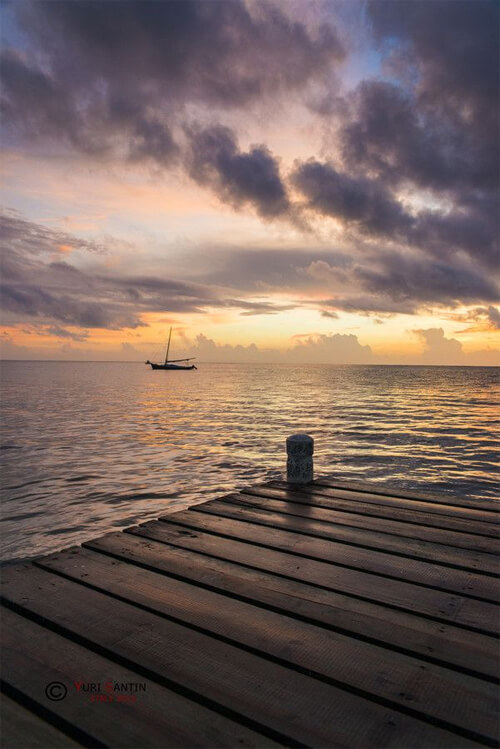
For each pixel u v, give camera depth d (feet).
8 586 9.60
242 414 102.78
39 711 6.13
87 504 32.22
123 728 5.76
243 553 11.58
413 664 7.13
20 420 87.76
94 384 262.47
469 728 5.73
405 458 50.37
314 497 17.03
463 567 10.77
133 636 7.79
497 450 55.88
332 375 478.59
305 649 7.47
